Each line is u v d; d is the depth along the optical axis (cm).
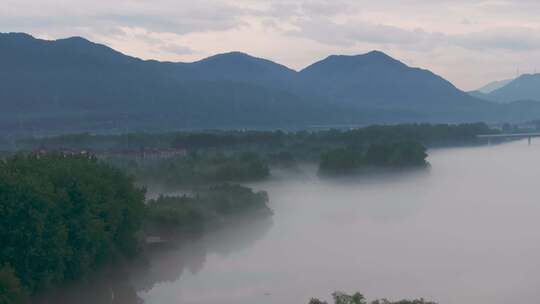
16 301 6381
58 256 7288
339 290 7944
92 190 8306
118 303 7888
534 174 19412
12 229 7181
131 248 9050
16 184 7294
